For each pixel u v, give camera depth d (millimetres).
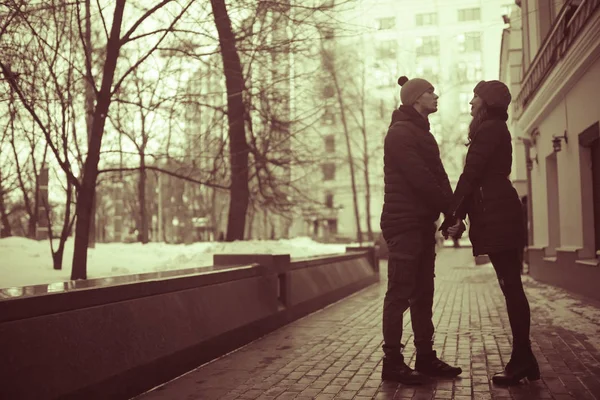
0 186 16828
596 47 9086
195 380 4652
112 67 9352
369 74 44625
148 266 11977
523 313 4340
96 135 9367
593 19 8523
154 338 4480
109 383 3795
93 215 16438
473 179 4348
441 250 47688
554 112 13266
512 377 4316
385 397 4082
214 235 39281
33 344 3213
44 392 3191
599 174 10523
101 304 3926
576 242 11680
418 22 65125
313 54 12305
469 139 4695
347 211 63250
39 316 3322
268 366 5172
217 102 13891
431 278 4805
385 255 34625
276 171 14867
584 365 4938
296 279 8617
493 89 4508
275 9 9391
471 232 4465
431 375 4695
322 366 5156
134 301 4340
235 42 10258
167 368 4590
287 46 10219
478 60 64875
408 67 48406
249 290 6656
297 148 14711
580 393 4031
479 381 4484
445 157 59750
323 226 63094
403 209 4594
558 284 13055
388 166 4695
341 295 11305
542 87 12922
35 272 10109
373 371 4930
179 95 10750
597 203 10750
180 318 4977
